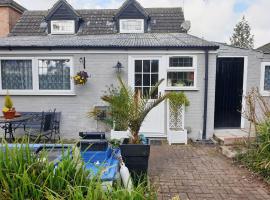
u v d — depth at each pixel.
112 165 3.57
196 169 5.70
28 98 8.56
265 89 8.89
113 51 8.30
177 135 7.91
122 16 13.59
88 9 15.36
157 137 8.46
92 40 9.51
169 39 9.73
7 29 14.88
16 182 2.58
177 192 4.54
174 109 8.11
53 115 8.05
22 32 14.32
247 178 5.15
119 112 4.93
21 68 8.56
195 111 8.47
